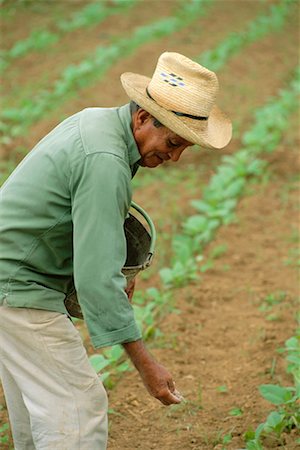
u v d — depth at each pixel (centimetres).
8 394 443
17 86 1543
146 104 397
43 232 406
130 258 462
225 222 980
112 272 387
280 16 2100
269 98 1522
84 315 395
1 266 411
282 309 771
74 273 391
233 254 913
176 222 993
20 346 417
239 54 1798
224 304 788
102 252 386
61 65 1656
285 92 1459
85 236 387
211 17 2128
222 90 1557
